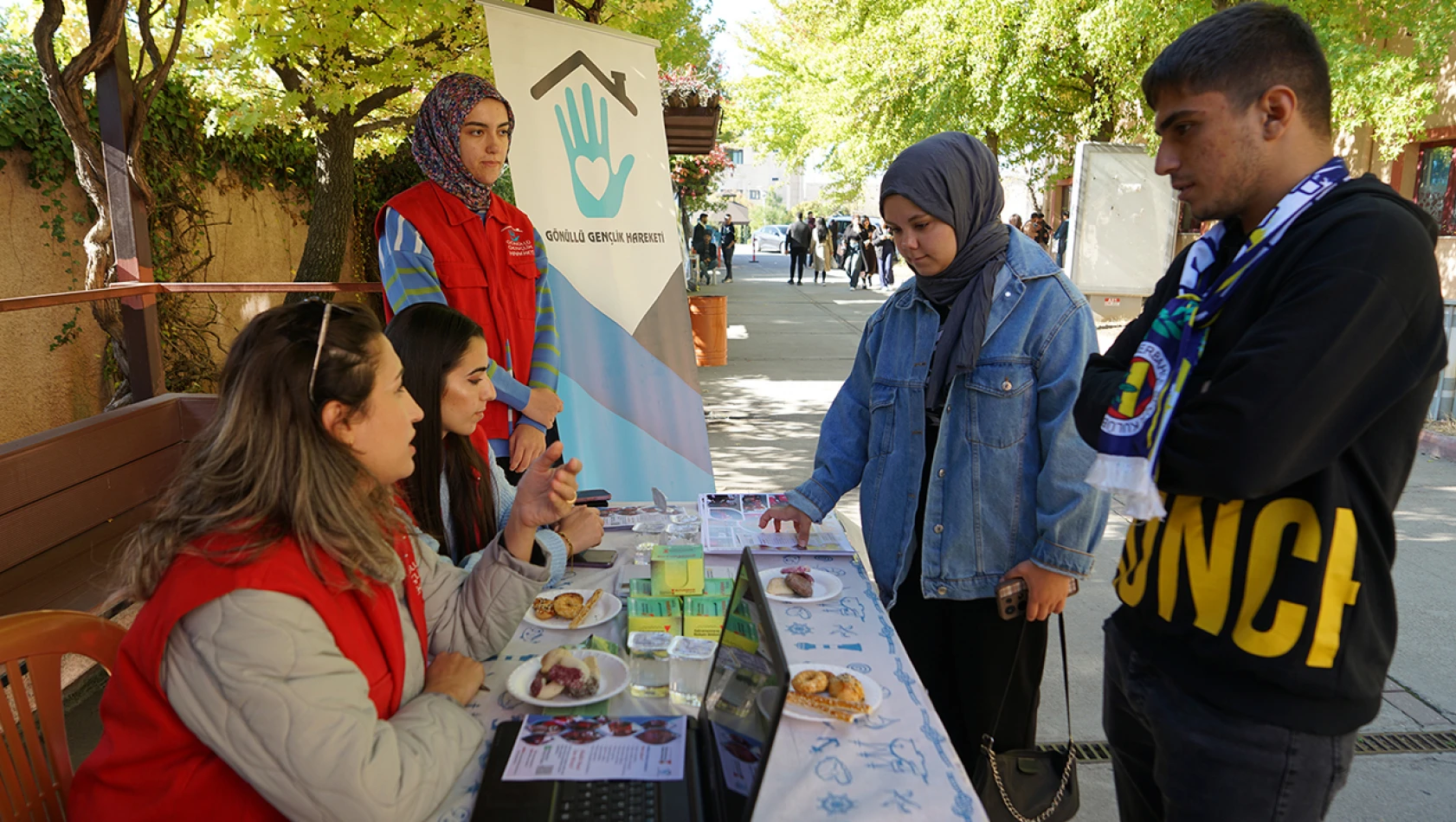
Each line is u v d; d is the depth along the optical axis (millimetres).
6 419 5105
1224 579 1324
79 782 1189
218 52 5832
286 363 1199
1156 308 1612
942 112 12953
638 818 1222
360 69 5578
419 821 1207
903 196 2023
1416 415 1286
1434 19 8164
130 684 1145
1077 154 10969
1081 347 2020
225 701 1106
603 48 3910
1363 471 1278
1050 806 1937
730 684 1330
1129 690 1536
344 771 1121
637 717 1481
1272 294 1279
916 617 2264
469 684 1524
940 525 2123
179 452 3758
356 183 9508
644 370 4082
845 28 15484
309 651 1149
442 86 2922
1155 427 1315
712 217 42188
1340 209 1233
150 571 1179
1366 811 2502
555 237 3783
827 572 2133
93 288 4605
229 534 1164
